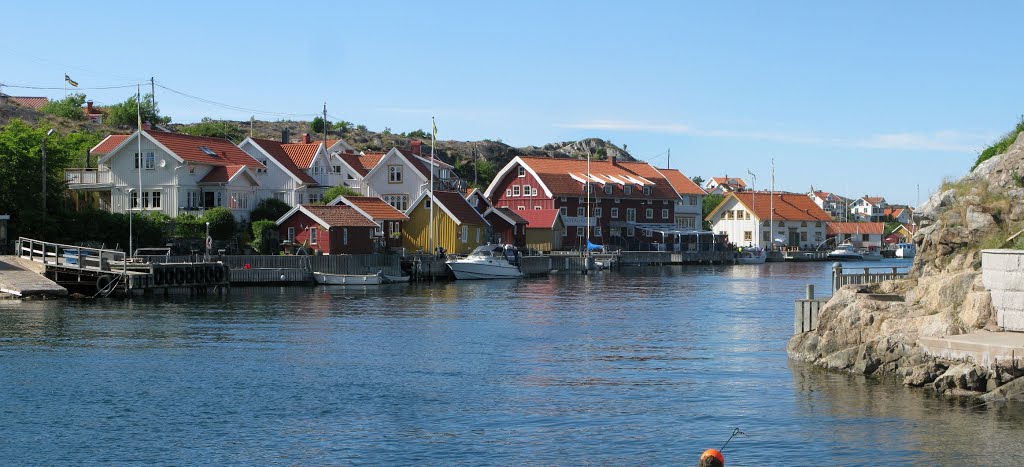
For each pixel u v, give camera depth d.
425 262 79.69
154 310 51.72
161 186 80.38
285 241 75.81
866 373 31.80
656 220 129.50
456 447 23.62
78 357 35.69
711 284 79.25
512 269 86.75
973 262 33.22
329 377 32.28
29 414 26.80
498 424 25.83
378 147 162.25
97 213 71.62
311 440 24.28
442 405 28.08
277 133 164.25
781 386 30.30
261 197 90.25
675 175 142.38
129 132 132.62
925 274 35.06
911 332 31.22
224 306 54.50
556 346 39.53
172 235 73.50
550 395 29.45
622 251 116.94
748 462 22.36
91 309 51.69
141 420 26.25
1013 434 24.14
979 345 27.50
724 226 149.00
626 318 50.25
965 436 24.06
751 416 26.45
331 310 53.25
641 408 27.59
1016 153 35.62
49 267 59.44
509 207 120.38
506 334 43.25
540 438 24.45
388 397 29.17
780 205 150.38
